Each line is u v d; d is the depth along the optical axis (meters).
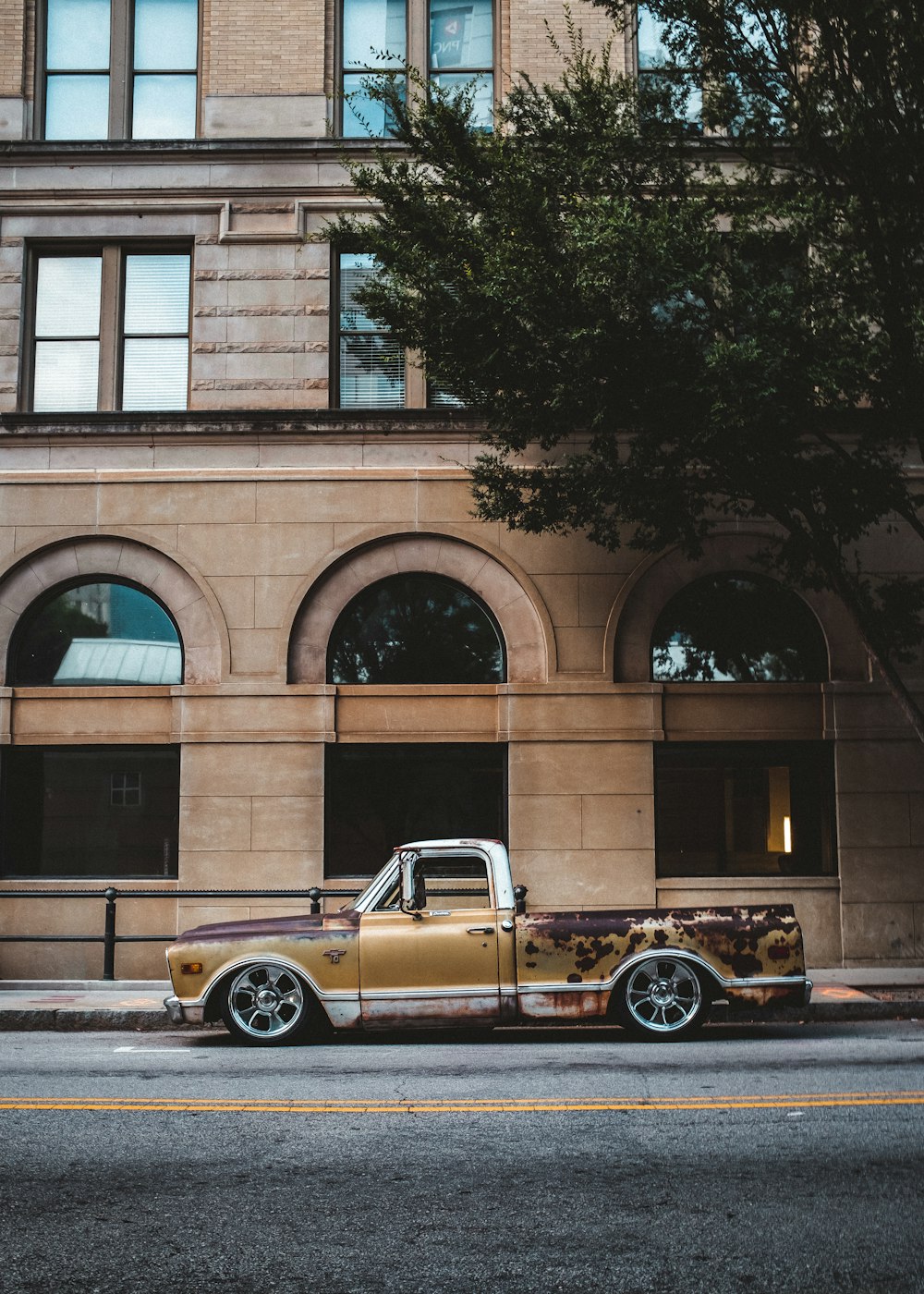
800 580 12.55
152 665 15.11
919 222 10.77
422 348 12.15
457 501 15.04
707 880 14.45
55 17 16.42
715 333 11.84
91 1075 8.38
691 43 11.80
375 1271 4.48
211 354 15.52
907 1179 5.55
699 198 12.28
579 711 14.66
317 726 14.69
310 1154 6.07
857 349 10.45
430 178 14.17
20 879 14.62
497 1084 7.83
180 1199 5.36
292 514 15.07
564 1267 4.50
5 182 15.73
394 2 16.41
